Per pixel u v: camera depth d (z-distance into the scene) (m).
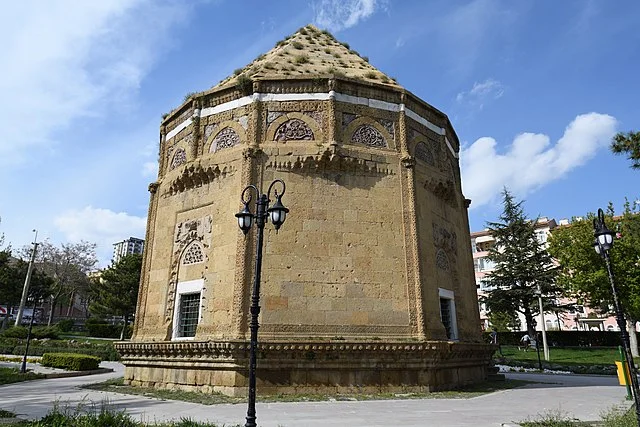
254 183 17.97
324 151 18.33
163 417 10.95
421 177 20.39
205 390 15.99
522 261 45.34
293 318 16.53
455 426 9.87
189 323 18.42
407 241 18.56
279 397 14.77
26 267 66.56
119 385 18.80
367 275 17.67
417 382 16.55
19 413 11.62
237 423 10.19
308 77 19.50
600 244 11.23
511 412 12.02
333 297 17.09
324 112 19.25
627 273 35.50
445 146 23.03
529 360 37.50
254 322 9.30
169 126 23.27
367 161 19.06
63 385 19.95
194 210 19.83
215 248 18.19
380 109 20.22
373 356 16.14
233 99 20.14
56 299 77.25
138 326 20.19
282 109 19.27
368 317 17.14
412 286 17.98
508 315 56.34
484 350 21.05
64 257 76.88
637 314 35.41
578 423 10.35
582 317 74.62
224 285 17.27
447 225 22.02
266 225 17.48
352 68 23.75
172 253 19.89
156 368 18.12
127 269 57.22
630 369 9.98
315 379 15.78
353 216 18.30
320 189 18.34
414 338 17.16
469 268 23.81
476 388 18.34
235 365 15.31
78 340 52.62
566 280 39.34
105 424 9.02
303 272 17.16
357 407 12.91
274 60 23.25
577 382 22.14
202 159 19.86
